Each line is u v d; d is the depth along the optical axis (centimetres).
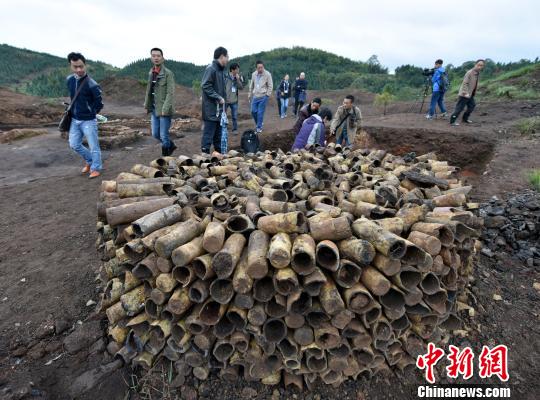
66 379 224
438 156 805
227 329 202
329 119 596
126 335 236
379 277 188
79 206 498
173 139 1011
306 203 264
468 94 878
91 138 593
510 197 477
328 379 215
